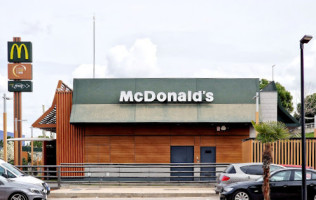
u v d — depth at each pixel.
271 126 16.48
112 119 28.09
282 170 16.98
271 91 31.08
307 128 48.44
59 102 29.14
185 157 28.89
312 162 23.16
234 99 28.59
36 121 29.50
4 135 28.52
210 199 19.58
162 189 22.48
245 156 26.66
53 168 33.34
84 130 29.03
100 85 28.89
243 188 16.86
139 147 28.92
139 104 28.55
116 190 21.91
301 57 15.55
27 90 35.41
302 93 15.42
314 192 16.62
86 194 20.64
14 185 16.58
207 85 28.83
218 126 28.62
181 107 28.39
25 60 35.75
